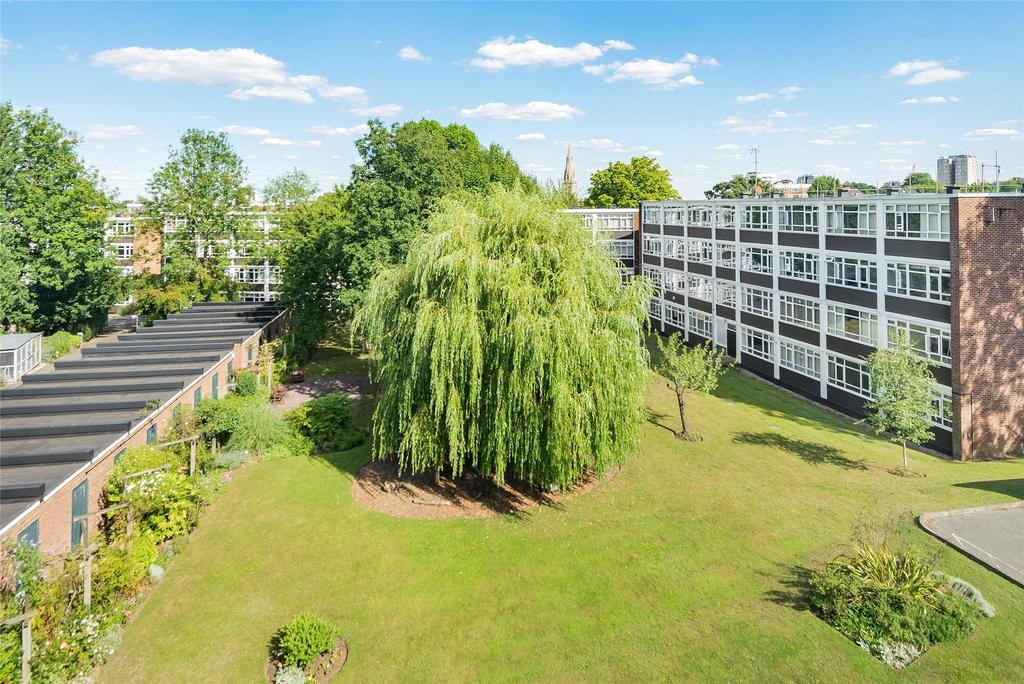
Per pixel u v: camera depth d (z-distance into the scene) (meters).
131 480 19.36
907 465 26.23
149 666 14.38
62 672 13.50
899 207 30.03
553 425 20.17
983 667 13.54
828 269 35.31
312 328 45.34
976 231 27.06
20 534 15.34
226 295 59.41
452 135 65.88
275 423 28.05
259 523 21.16
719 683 13.46
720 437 29.69
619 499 22.80
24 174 47.34
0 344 41.84
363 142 36.72
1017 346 27.91
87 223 50.84
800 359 38.16
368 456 27.05
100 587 15.91
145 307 53.50
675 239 53.97
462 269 20.23
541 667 14.23
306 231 52.75
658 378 40.69
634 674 13.88
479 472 24.05
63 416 23.45
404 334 21.92
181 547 19.42
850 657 14.07
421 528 20.72
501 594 17.06
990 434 27.77
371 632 15.59
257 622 16.00
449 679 13.95
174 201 52.81
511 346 20.02
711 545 19.36
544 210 21.89
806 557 18.55
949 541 18.81
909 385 25.27
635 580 17.56
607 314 22.05
